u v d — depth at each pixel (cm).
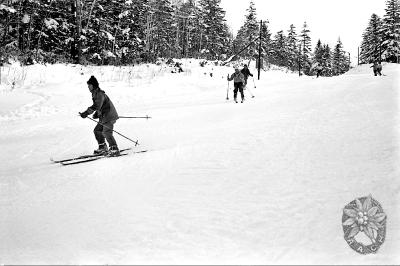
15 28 2780
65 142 1074
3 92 1912
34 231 462
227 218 442
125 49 3241
